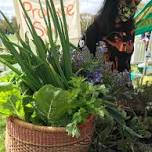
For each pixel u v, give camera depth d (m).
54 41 1.60
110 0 2.61
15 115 1.45
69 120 1.42
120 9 2.63
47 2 1.52
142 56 6.68
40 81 1.52
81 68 1.67
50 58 1.57
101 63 1.79
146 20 3.80
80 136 1.42
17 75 1.55
